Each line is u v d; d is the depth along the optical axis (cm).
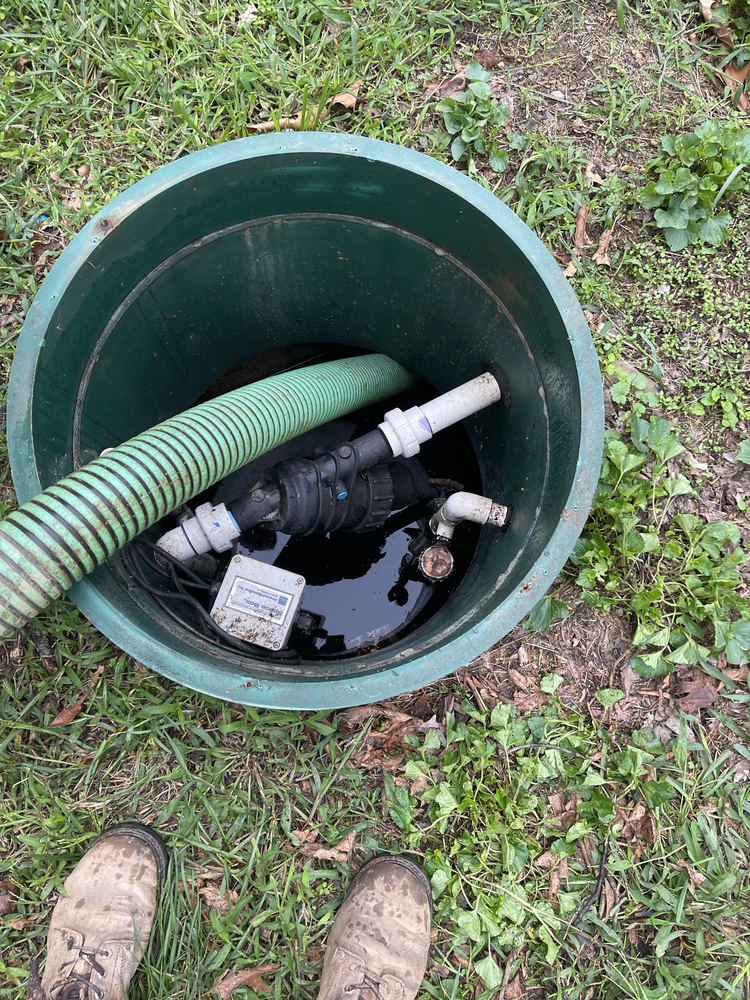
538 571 151
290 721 183
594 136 229
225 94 233
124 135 226
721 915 177
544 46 236
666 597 195
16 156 222
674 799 184
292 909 173
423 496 261
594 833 180
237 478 261
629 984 170
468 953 172
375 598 259
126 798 181
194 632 183
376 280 222
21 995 169
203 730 183
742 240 219
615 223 222
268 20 237
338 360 239
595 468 156
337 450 215
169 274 196
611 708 189
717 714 189
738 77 240
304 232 206
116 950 165
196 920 171
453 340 229
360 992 159
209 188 176
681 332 214
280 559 261
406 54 234
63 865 177
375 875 171
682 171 213
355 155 170
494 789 182
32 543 136
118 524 148
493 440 231
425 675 145
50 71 230
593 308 215
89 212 220
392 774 182
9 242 216
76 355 176
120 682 186
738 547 200
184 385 243
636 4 241
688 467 204
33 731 184
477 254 188
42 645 187
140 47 233
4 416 203
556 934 173
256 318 239
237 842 177
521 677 190
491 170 224
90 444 188
